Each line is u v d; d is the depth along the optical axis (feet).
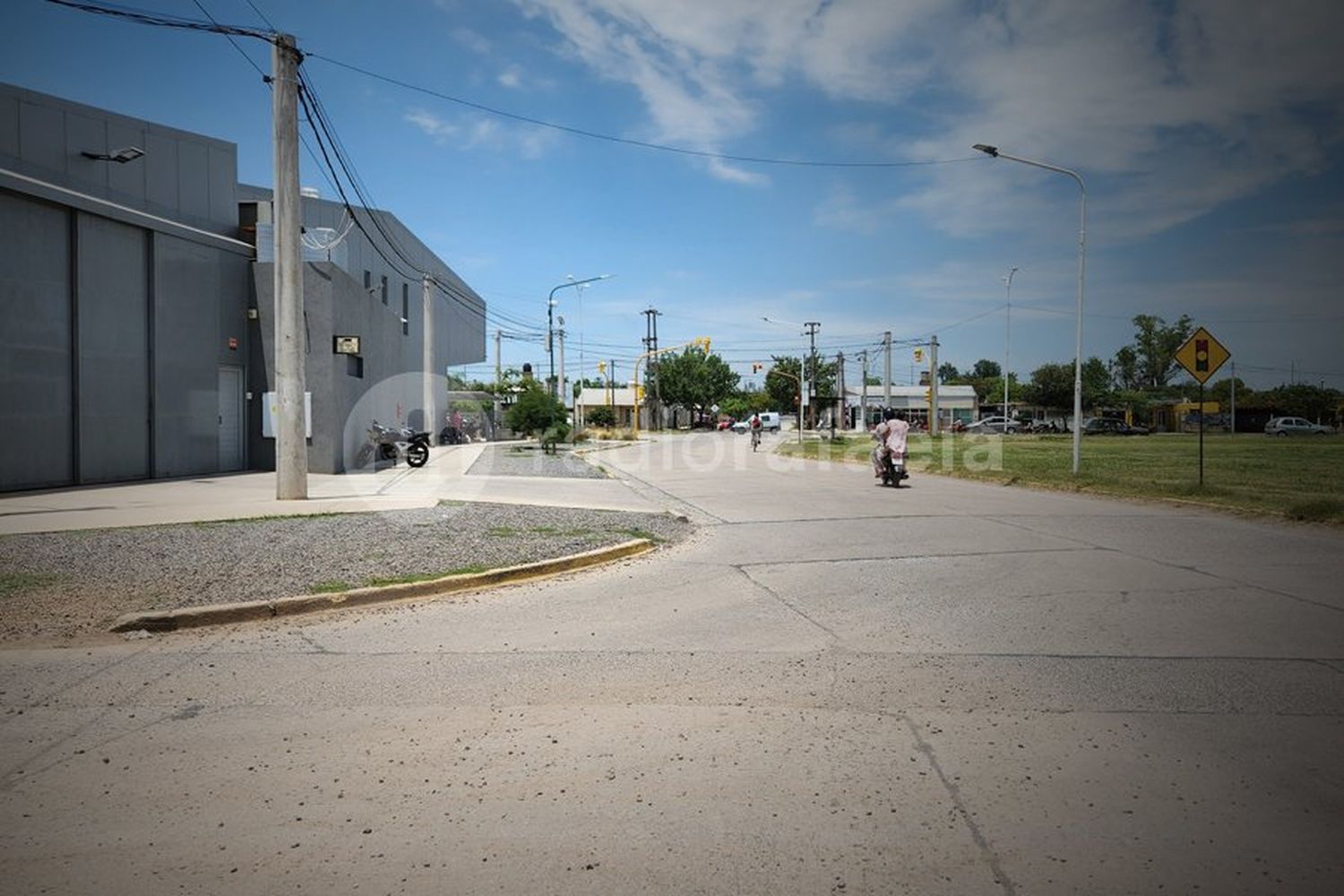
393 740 15.48
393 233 146.20
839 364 272.72
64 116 63.36
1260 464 95.09
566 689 18.38
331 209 127.03
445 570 30.50
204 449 69.26
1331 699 17.51
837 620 24.52
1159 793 13.25
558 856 11.39
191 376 67.67
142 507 46.44
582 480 77.87
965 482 75.92
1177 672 19.31
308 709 17.15
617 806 12.82
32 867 11.09
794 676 19.19
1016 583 29.48
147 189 70.59
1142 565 32.63
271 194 128.88
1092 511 51.26
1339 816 12.50
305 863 11.21
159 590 26.66
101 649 21.48
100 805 12.89
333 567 30.71
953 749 14.97
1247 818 12.44
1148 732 15.75
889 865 11.17
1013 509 52.44
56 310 55.57
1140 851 11.50
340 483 68.08
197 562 31.30
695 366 328.70
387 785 13.60
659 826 12.21
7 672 19.53
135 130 69.41
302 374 50.96
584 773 14.02
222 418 72.13
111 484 59.77
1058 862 11.22
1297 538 39.37
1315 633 22.61
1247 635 22.44
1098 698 17.62
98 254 58.75
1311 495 55.98
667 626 23.98
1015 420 274.98
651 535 41.57
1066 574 30.96
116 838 11.89
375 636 22.97
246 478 65.67
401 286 150.82
